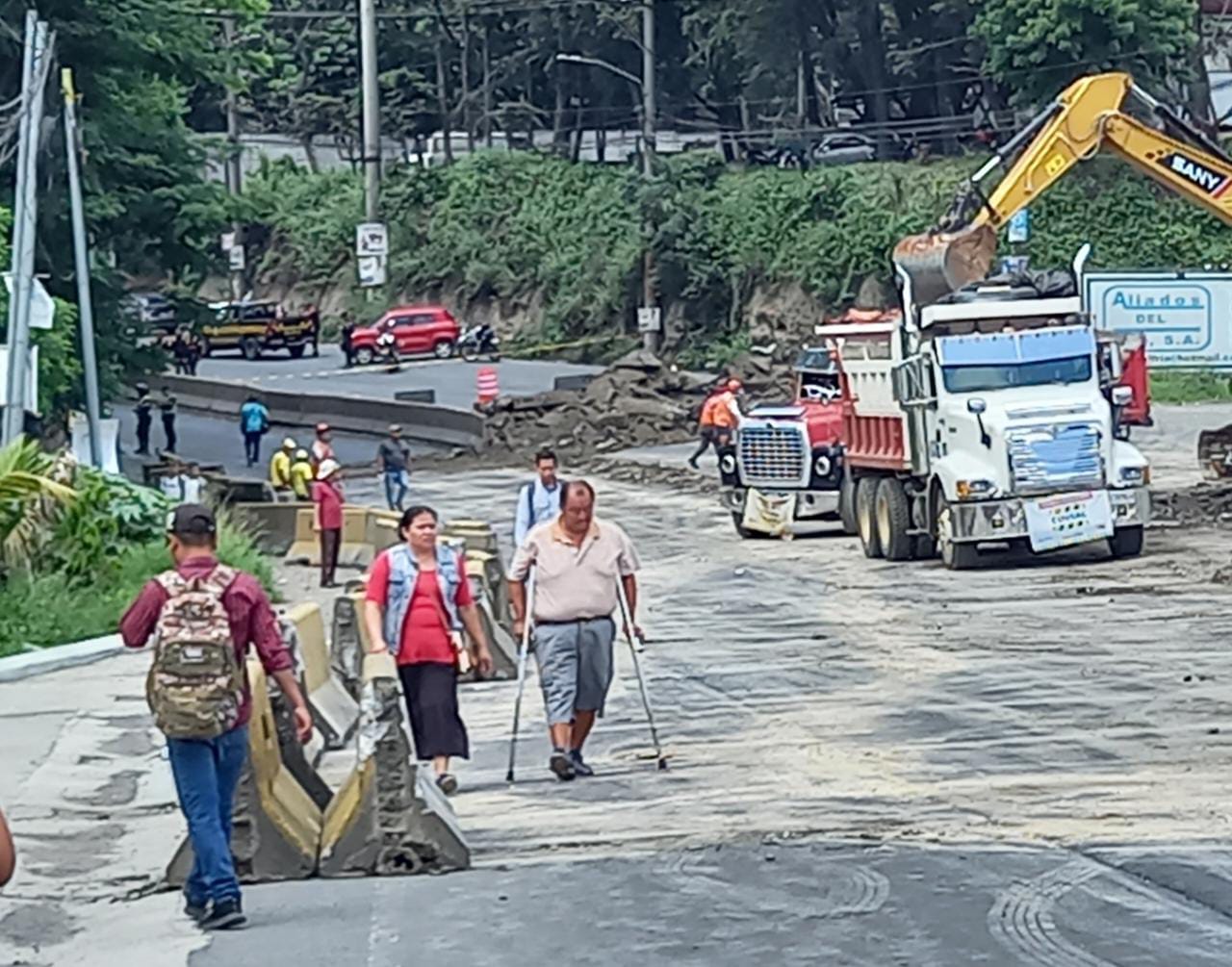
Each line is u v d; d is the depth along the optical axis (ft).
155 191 149.69
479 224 296.71
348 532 126.41
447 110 315.78
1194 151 110.83
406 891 36.04
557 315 274.98
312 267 318.04
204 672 32.81
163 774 51.90
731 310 258.78
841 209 250.78
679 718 58.85
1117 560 98.68
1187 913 32.19
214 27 169.07
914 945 30.68
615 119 307.37
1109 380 100.07
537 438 191.31
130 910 35.91
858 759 49.90
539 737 57.36
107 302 145.59
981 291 102.47
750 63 282.36
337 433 213.66
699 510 143.33
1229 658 65.51
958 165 250.78
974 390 98.32
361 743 38.55
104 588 87.61
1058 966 29.19
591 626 49.01
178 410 239.50
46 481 84.58
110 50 145.38
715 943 31.27
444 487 169.37
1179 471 142.31
